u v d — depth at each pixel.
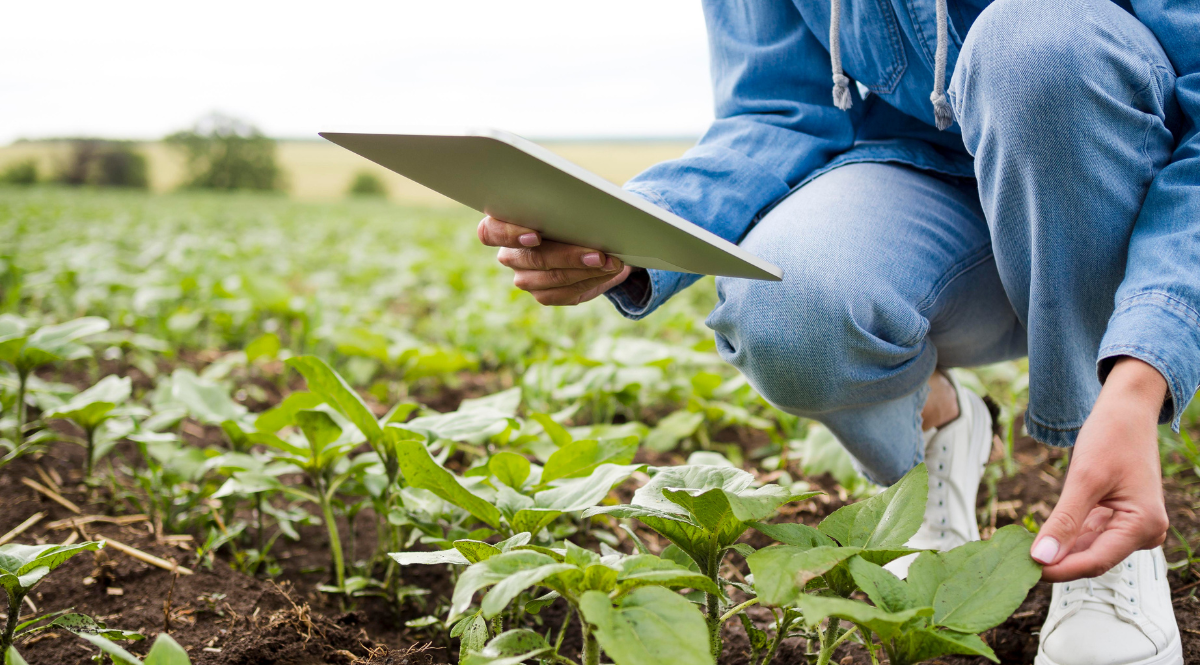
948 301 1.45
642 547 1.22
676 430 2.34
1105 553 0.86
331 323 3.71
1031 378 1.24
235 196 22.25
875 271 1.30
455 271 5.07
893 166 1.49
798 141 1.54
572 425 2.82
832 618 1.02
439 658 1.40
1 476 2.03
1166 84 1.14
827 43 1.52
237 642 1.32
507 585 0.81
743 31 1.63
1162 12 1.17
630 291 1.47
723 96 1.67
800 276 1.29
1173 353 0.90
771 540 1.88
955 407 1.61
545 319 4.20
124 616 1.42
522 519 1.21
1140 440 0.88
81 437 2.44
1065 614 1.26
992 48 1.14
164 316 3.80
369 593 1.57
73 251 5.67
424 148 1.01
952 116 1.33
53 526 1.81
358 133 1.07
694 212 1.42
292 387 3.22
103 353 3.49
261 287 3.39
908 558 1.52
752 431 2.71
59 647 1.32
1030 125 1.11
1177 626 1.30
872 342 1.28
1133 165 1.11
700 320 4.37
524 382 2.69
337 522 2.02
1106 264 1.15
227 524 1.86
